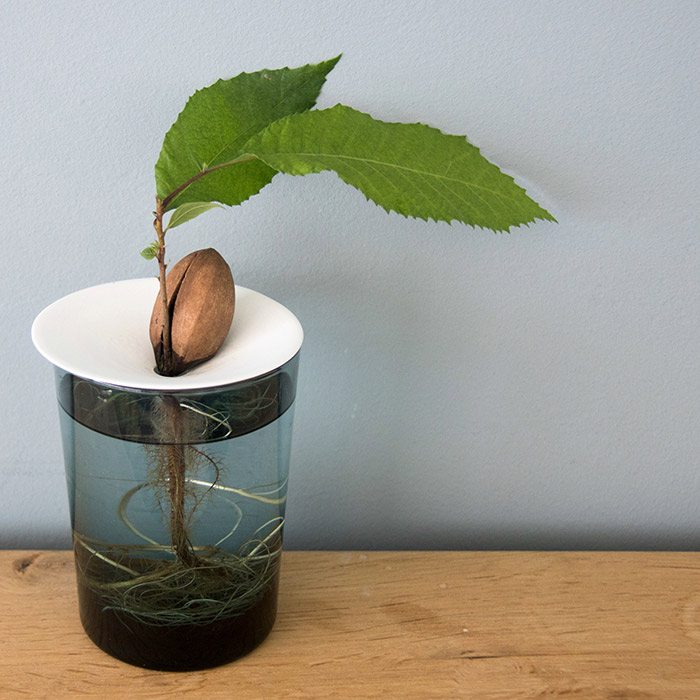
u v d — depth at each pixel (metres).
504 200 0.36
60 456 0.46
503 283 0.45
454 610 0.43
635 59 0.41
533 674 0.40
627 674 0.41
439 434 0.47
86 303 0.38
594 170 0.43
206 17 0.40
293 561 0.46
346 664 0.40
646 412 0.47
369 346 0.45
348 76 0.41
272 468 0.38
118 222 0.43
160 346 0.37
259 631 0.41
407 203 0.35
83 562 0.39
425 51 0.41
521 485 0.48
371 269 0.44
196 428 0.36
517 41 0.41
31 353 0.44
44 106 0.41
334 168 0.35
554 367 0.46
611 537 0.50
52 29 0.40
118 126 0.41
